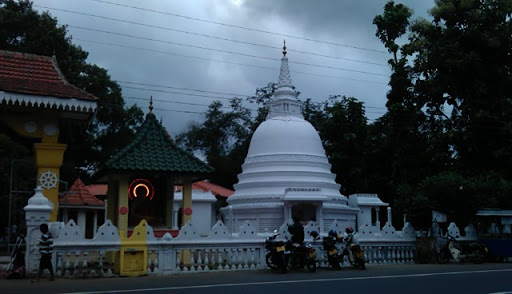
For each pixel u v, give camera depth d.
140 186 18.83
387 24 45.69
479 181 25.56
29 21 46.94
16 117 16.56
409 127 42.56
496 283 13.70
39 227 14.88
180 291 11.66
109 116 54.31
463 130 38.41
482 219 25.00
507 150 35.69
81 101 16.11
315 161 34.69
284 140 34.94
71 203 34.56
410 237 22.69
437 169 43.47
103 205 35.81
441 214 24.84
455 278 15.05
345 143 48.50
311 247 17.58
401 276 15.66
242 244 17.80
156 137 19.30
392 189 46.44
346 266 19.39
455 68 39.25
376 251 21.48
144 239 15.85
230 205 34.88
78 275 14.81
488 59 39.56
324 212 32.44
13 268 14.38
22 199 31.25
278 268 17.53
